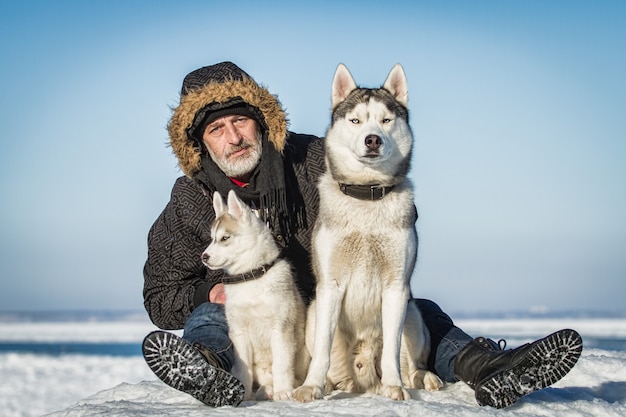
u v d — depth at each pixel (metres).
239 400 3.99
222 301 5.12
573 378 4.97
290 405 4.01
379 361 4.83
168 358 3.89
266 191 5.21
